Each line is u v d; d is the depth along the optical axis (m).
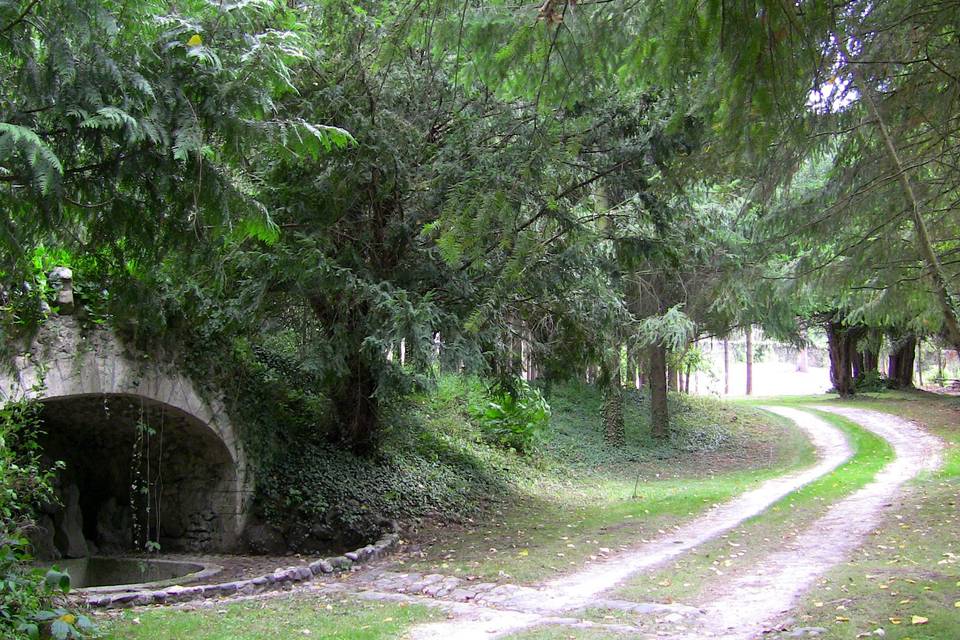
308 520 11.82
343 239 10.09
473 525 12.17
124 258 4.18
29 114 3.29
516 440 18.41
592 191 10.74
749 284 8.84
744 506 12.73
